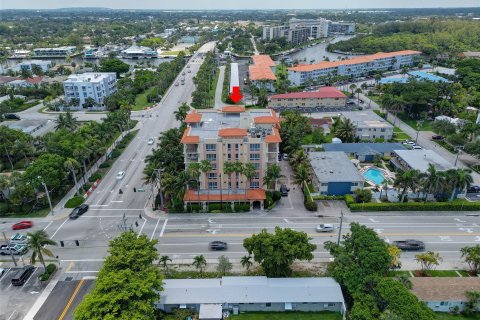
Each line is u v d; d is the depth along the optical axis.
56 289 70.94
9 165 126.38
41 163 100.50
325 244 73.88
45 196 104.44
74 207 100.50
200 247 83.50
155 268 64.62
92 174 119.94
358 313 57.72
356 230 71.88
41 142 128.62
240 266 76.81
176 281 69.00
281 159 130.88
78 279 73.69
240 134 95.94
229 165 93.44
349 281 64.44
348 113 167.00
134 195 107.31
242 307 65.25
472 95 198.38
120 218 95.62
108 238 87.25
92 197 106.19
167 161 104.06
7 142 123.00
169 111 190.62
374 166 126.12
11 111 188.88
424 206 97.25
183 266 76.81
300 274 74.12
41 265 78.19
